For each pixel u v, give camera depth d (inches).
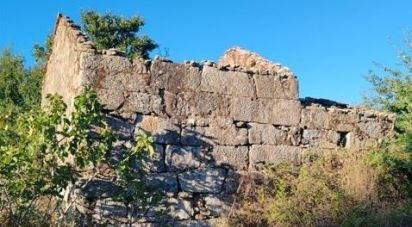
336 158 435.5
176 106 386.6
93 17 1063.6
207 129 394.9
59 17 465.7
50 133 316.8
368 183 418.9
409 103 506.0
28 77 986.7
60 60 450.3
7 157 307.1
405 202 417.4
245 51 486.9
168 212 374.3
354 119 454.9
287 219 379.9
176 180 380.2
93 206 350.6
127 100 370.6
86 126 328.2
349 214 380.2
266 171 408.2
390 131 470.9
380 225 375.6
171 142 381.7
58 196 333.1
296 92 429.7
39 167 320.8
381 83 558.6
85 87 341.4
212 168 393.1
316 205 391.9
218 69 403.9
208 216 387.2
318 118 438.3
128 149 362.6
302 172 410.9
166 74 385.4
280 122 421.1
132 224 359.6
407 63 560.7
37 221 327.9
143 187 353.1
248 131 409.1
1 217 320.8
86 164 331.3
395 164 438.6
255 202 397.4
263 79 418.9
